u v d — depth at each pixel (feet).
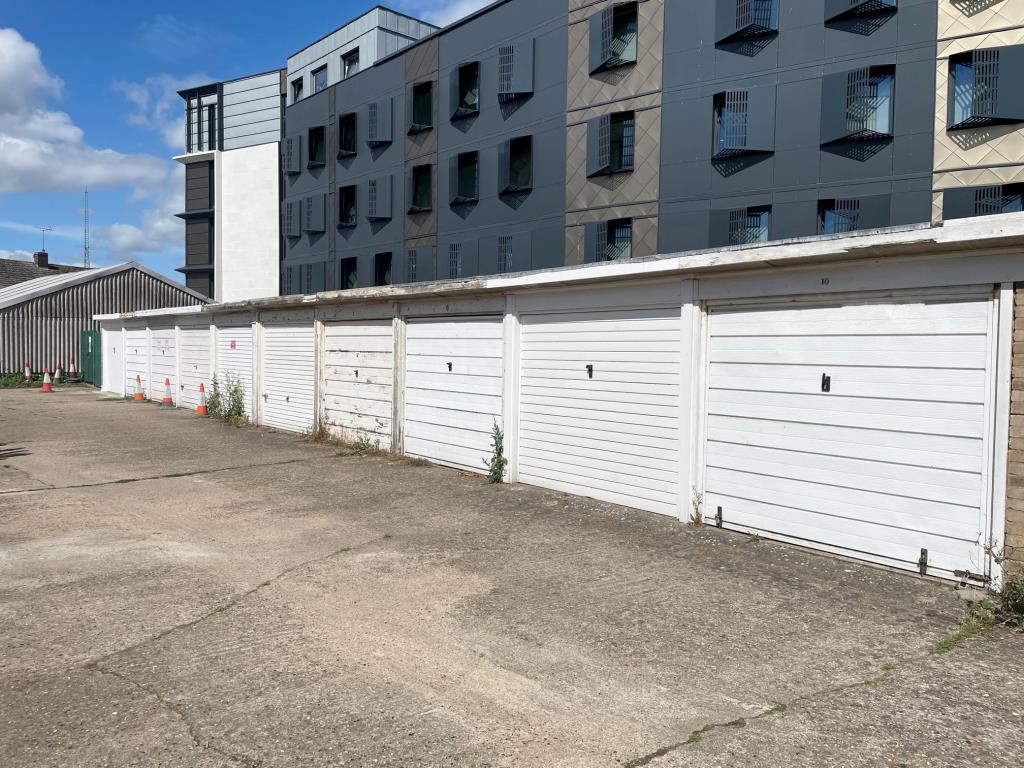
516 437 32.04
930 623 15.92
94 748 10.73
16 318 92.22
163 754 10.58
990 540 17.48
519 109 78.33
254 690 12.57
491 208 81.35
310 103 107.76
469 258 83.76
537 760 10.52
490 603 17.02
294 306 47.83
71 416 57.41
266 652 14.16
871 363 19.95
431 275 88.99
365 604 16.87
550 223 74.95
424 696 12.42
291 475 33.58
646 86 67.26
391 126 93.91
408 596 17.44
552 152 74.79
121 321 79.30
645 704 12.23
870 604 17.07
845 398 20.53
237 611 16.33
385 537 22.85
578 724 11.56
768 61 60.59
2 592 17.46
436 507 27.17
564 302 29.55
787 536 22.02
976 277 17.71
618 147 70.28
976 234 16.55
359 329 42.70
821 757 10.66
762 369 22.68
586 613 16.43
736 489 23.48
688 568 19.81
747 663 13.87
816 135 58.39
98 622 15.61
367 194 97.55
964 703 12.32
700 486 24.53
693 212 64.44
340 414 44.50
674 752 10.76
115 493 29.14
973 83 51.70
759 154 60.95
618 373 27.40
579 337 29.01
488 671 13.43
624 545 22.08
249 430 50.65
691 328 24.47
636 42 68.08
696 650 14.46
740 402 23.32
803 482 21.61
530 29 76.89
